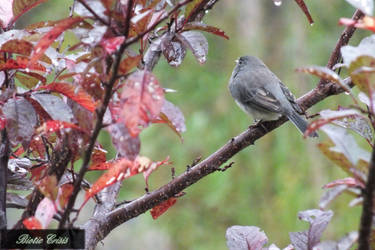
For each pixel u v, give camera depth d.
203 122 18.66
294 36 20.16
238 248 4.74
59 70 4.86
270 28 20.91
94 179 17.25
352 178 3.72
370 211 3.30
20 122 4.23
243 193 18.67
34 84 4.93
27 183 5.00
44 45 3.79
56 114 4.20
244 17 21.00
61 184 4.94
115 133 3.56
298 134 18.75
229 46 20.39
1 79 4.74
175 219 19.08
